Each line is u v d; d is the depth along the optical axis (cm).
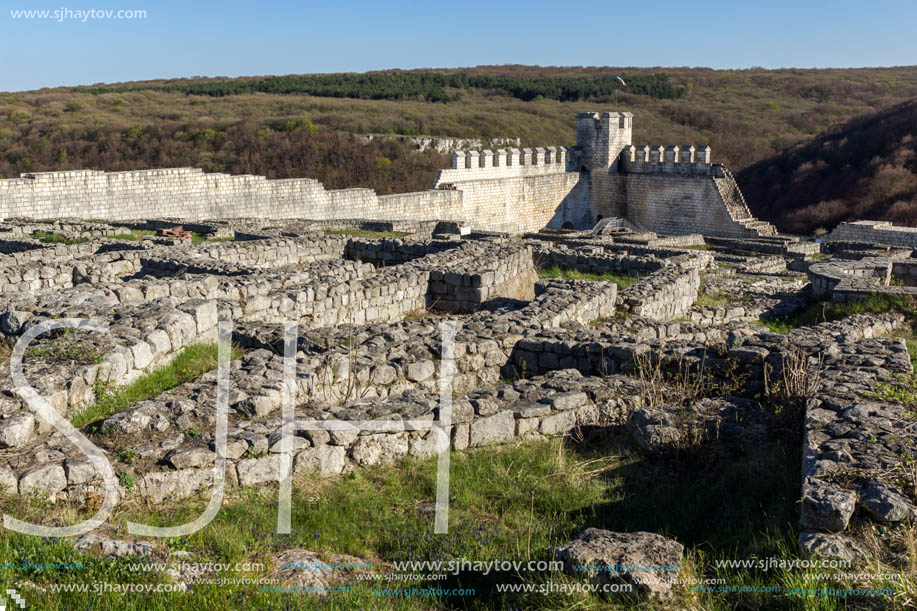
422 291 1545
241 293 1322
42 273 1509
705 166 4469
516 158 4503
